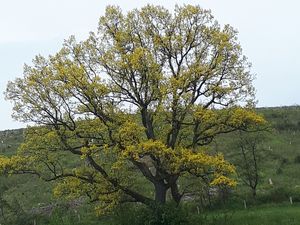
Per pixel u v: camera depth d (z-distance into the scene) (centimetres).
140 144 2712
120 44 3119
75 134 2986
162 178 3058
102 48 3116
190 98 3002
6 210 4225
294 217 3066
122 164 2903
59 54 3073
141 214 2939
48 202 4372
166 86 2922
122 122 2933
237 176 4081
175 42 3136
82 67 2941
